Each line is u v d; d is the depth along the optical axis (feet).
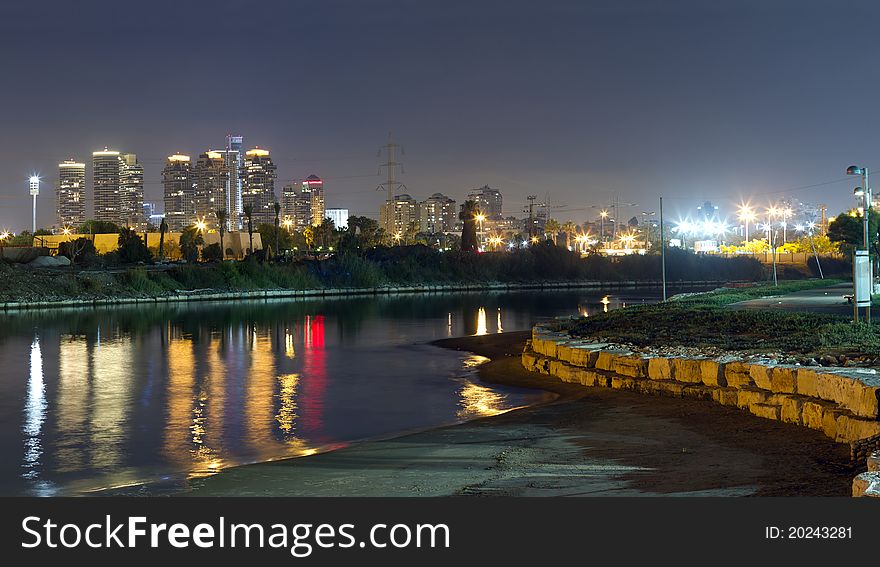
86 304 282.77
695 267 513.86
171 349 137.80
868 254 88.17
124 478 51.06
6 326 191.83
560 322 130.41
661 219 198.08
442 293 396.16
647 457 46.16
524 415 65.10
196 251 436.76
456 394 83.92
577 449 50.06
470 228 538.47
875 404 44.09
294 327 186.19
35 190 595.47
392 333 168.76
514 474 44.01
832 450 43.78
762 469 41.06
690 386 65.16
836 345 72.28
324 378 98.84
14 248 374.02
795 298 203.00
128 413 75.92
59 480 50.80
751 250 590.55
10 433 66.64
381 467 47.98
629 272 518.78
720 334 93.86
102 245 464.24
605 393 73.26
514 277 495.82
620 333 103.19
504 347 131.03
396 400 81.05
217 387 92.22
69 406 80.23
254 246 505.25
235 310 256.73
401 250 483.51
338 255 434.71
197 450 59.62
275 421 70.74
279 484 44.70
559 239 640.58
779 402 53.67
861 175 116.16
